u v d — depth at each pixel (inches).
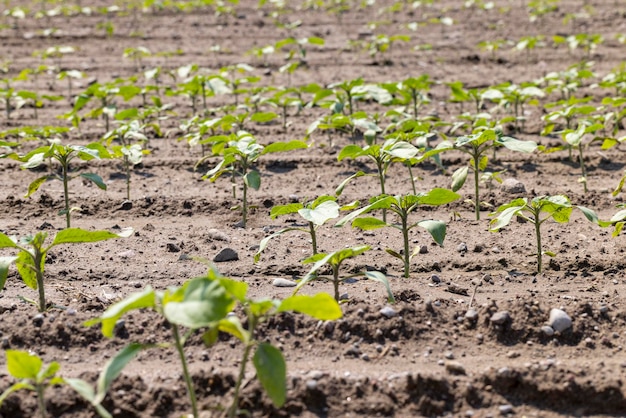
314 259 192.7
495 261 251.4
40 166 368.5
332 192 333.7
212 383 166.9
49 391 162.9
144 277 244.1
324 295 140.8
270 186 343.0
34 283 206.7
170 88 474.0
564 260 250.2
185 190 338.0
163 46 633.6
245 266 250.4
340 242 273.0
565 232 278.4
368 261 253.1
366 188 338.0
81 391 138.4
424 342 191.5
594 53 606.2
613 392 166.4
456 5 773.3
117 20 711.7
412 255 234.2
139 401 163.5
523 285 231.1
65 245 271.1
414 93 412.8
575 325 195.0
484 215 301.3
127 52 541.3
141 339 191.3
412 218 301.0
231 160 269.3
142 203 318.0
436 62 589.6
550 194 321.4
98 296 222.5
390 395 167.5
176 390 165.9
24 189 339.0
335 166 368.8
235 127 423.5
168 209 313.3
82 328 193.3
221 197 324.2
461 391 168.9
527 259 253.1
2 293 226.8
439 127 425.7
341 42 646.5
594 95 497.0
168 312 128.0
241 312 198.4
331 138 416.8
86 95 415.8
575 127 415.5
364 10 756.6
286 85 527.2
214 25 697.0
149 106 474.3
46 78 555.5
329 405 165.2
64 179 267.4
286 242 273.7
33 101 486.6
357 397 167.2
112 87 433.7
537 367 172.6
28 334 191.5
